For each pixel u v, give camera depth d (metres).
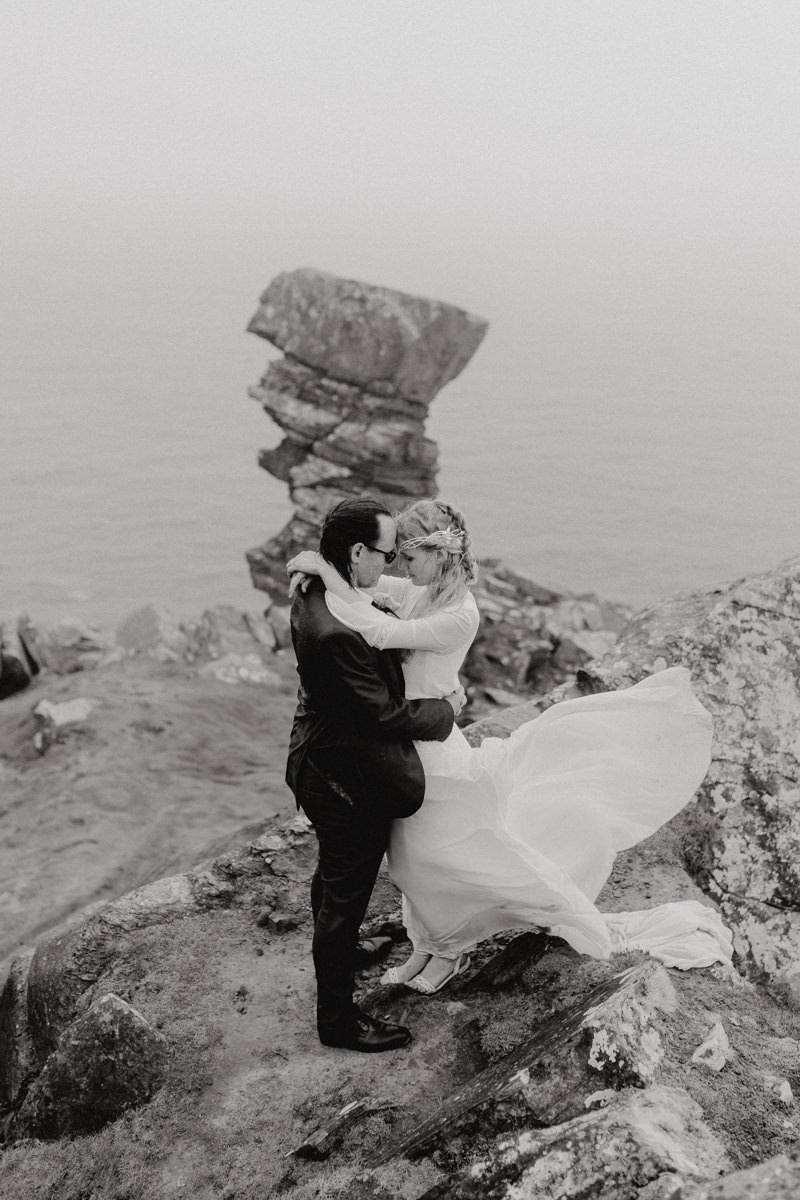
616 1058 3.21
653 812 4.23
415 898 4.00
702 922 4.28
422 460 27.52
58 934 5.75
